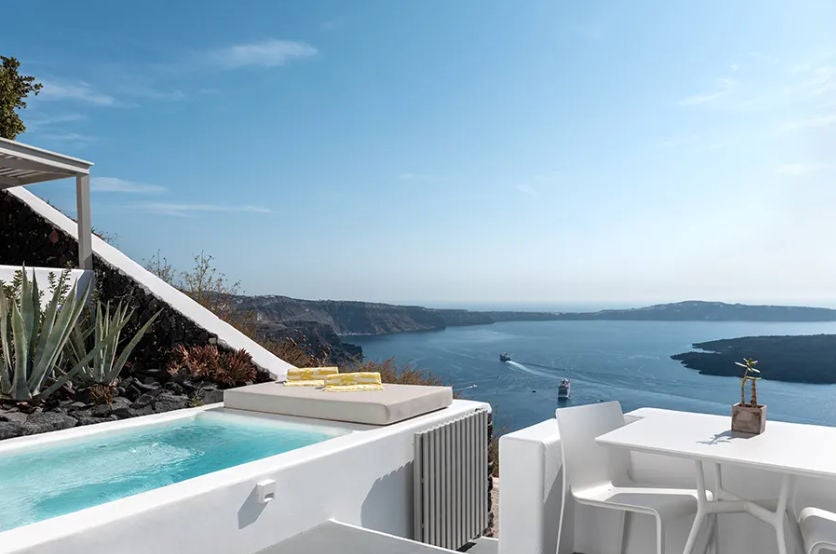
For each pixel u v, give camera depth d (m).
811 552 2.69
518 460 3.61
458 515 5.23
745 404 3.17
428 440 4.92
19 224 9.73
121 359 6.86
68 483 4.02
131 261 8.71
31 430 5.35
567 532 3.79
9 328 6.50
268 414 5.75
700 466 3.12
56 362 6.72
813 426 3.32
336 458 4.21
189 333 7.83
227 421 5.62
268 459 3.97
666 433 3.13
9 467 4.35
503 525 3.66
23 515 3.45
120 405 6.18
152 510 3.11
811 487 3.31
